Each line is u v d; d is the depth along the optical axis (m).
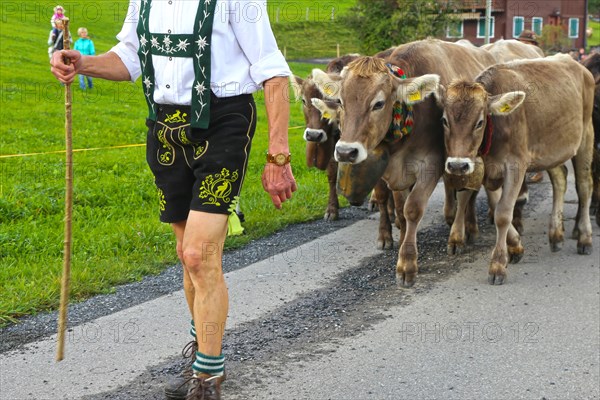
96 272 5.52
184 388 3.57
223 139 3.22
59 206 7.48
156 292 5.29
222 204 3.23
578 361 4.29
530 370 4.16
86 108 14.84
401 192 6.34
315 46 31.77
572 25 36.19
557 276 5.95
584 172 6.92
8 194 7.72
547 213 8.20
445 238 7.07
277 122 3.23
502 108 5.58
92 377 3.92
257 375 4.02
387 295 5.46
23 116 13.13
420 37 27.61
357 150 5.23
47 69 19.55
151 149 3.44
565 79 6.66
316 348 4.42
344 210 8.22
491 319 4.96
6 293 4.99
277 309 5.08
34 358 4.13
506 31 32.47
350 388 3.89
